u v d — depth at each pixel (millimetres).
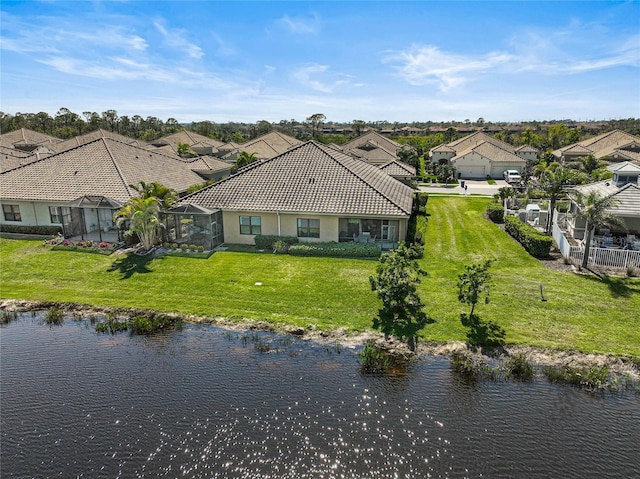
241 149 66188
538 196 44188
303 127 196250
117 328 19125
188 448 12266
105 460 11875
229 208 29891
